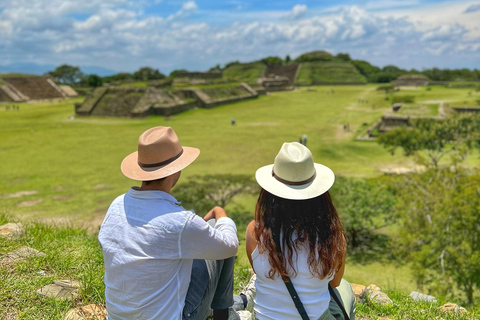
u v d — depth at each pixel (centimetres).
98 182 3519
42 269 405
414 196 2003
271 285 252
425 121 4531
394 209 2294
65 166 4153
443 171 2238
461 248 1622
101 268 416
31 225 629
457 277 1617
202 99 9869
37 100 13112
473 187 1714
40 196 3077
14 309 331
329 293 270
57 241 508
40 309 333
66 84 17025
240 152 4828
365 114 8688
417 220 1902
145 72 16675
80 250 470
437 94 12762
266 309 255
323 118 8125
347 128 6650
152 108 8494
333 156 4766
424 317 393
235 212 2700
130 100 8619
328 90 15775
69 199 3000
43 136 6112
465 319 392
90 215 2592
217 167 4097
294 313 247
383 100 11456
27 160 4444
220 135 6103
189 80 12812
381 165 4250
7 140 5747
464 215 1614
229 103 10981
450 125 4088
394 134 4278
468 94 12494
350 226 2317
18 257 424
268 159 4444
